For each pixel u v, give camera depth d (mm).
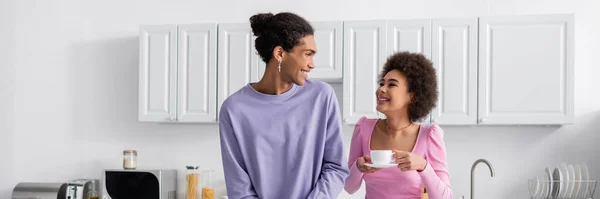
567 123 3646
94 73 4617
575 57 3988
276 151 2010
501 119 3721
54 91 4684
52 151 4676
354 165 2387
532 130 4035
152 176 4152
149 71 4191
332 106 2057
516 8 4043
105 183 4227
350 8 4242
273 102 2020
